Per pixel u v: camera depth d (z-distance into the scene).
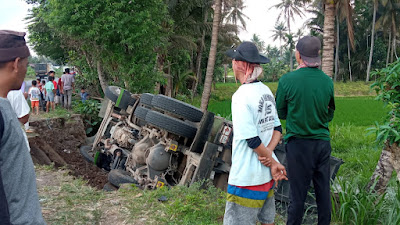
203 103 19.92
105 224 4.38
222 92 52.78
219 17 19.56
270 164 2.78
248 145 2.71
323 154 3.70
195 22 28.50
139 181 7.15
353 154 10.17
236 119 2.72
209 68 19.75
